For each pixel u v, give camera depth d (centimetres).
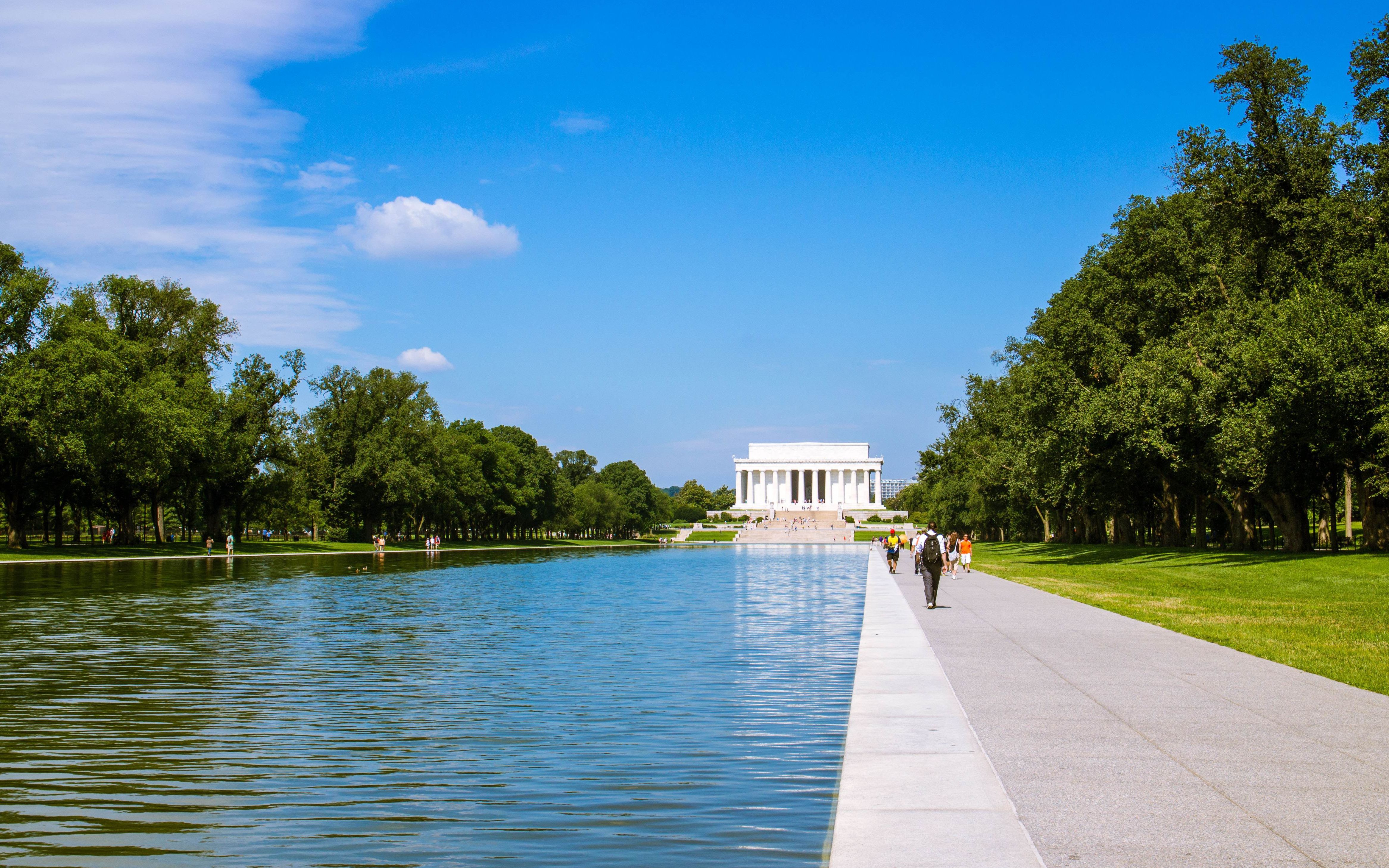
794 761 1426
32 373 6738
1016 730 1166
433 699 1945
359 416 11569
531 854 1038
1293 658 1781
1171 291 5803
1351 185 4950
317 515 11200
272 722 1734
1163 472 6116
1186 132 5375
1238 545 6138
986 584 4066
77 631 3103
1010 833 786
